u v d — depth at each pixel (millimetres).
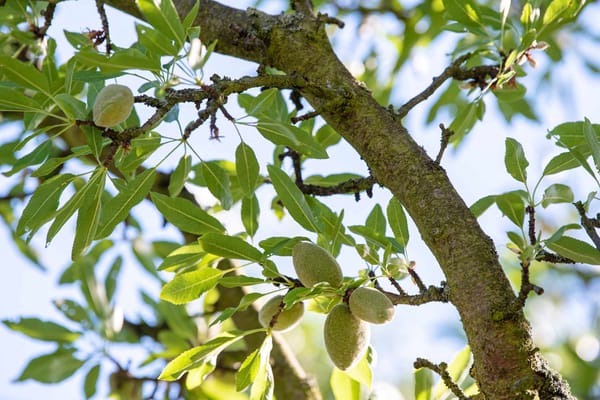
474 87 4605
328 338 3475
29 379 5797
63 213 3516
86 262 6125
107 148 5730
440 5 7270
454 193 3398
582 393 7051
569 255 3406
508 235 3621
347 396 4199
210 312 5770
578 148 3885
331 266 3492
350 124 3740
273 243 3816
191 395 5797
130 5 4504
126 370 5863
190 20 3430
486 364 2996
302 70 4059
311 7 4355
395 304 3535
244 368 3699
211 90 3422
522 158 3666
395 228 4004
